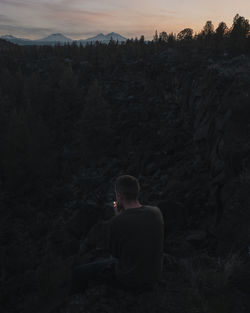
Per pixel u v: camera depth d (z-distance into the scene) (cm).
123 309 326
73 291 356
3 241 2830
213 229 876
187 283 396
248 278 406
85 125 4203
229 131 1167
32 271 1948
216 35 4897
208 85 2833
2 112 4919
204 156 1939
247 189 722
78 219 2512
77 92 5850
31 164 3922
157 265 297
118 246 297
